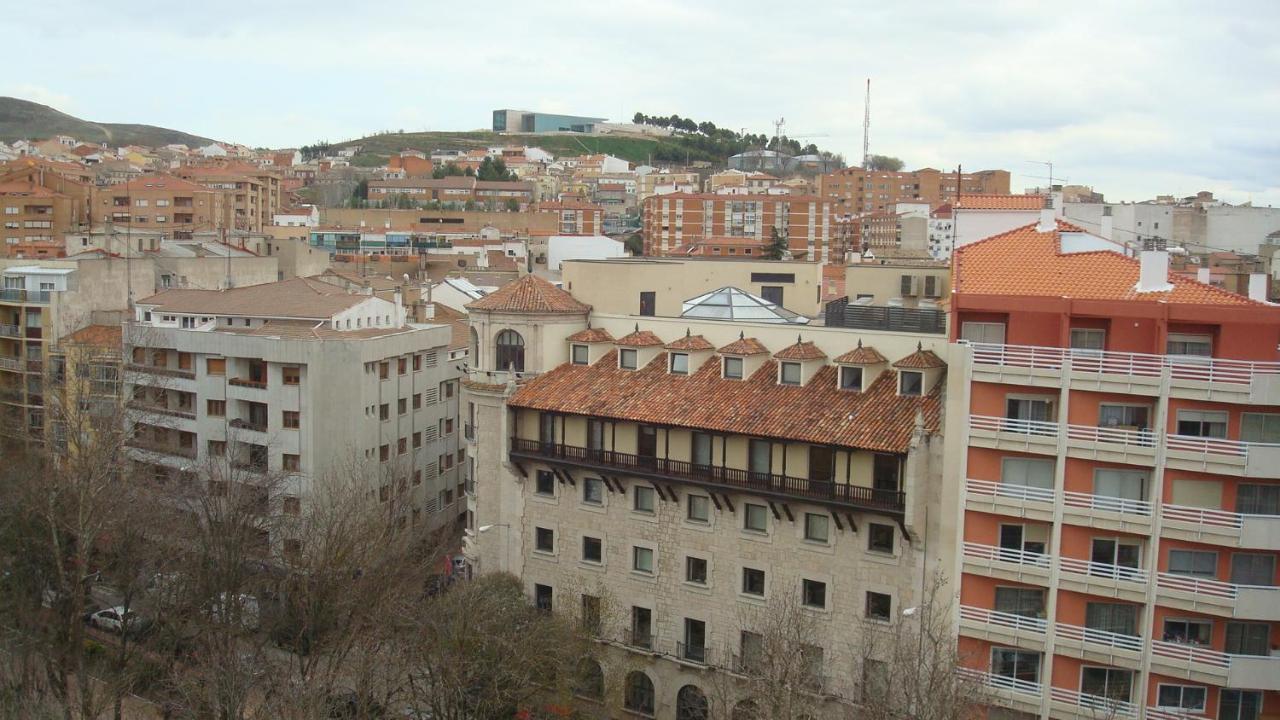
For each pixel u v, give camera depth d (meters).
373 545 70.00
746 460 63.16
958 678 50.97
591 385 69.81
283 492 81.19
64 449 81.69
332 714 62.50
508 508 72.69
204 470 83.19
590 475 69.19
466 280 153.75
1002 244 63.88
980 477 56.50
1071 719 54.97
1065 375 54.28
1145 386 52.94
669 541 66.44
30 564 70.38
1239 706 53.72
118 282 114.94
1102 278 58.72
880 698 50.94
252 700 66.19
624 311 78.56
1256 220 138.62
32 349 108.00
